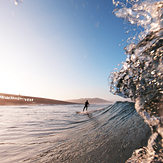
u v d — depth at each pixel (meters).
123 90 1.73
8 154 1.89
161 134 0.94
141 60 1.47
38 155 1.77
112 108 4.71
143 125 1.63
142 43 1.55
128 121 2.22
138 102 1.31
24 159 1.69
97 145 1.63
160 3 1.45
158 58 1.27
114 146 1.43
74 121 5.01
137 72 1.50
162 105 1.07
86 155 1.42
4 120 5.54
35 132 3.33
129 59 1.69
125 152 1.20
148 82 1.29
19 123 4.76
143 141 1.23
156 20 1.47
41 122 4.98
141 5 1.62
